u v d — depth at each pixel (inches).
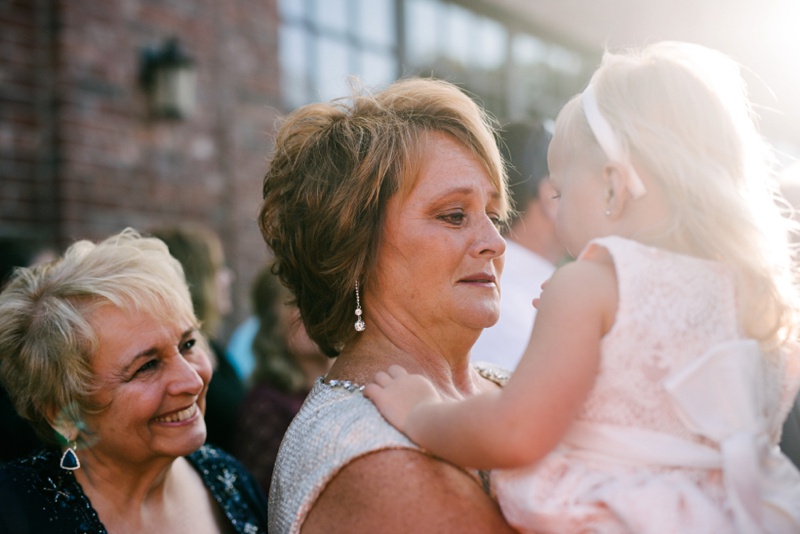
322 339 65.7
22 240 123.5
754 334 51.0
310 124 63.7
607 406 49.5
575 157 55.7
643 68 54.3
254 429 112.3
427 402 53.6
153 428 67.7
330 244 60.7
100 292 66.2
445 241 59.6
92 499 67.4
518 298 102.7
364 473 51.4
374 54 238.4
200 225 189.2
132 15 175.8
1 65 158.4
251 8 202.4
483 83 270.8
